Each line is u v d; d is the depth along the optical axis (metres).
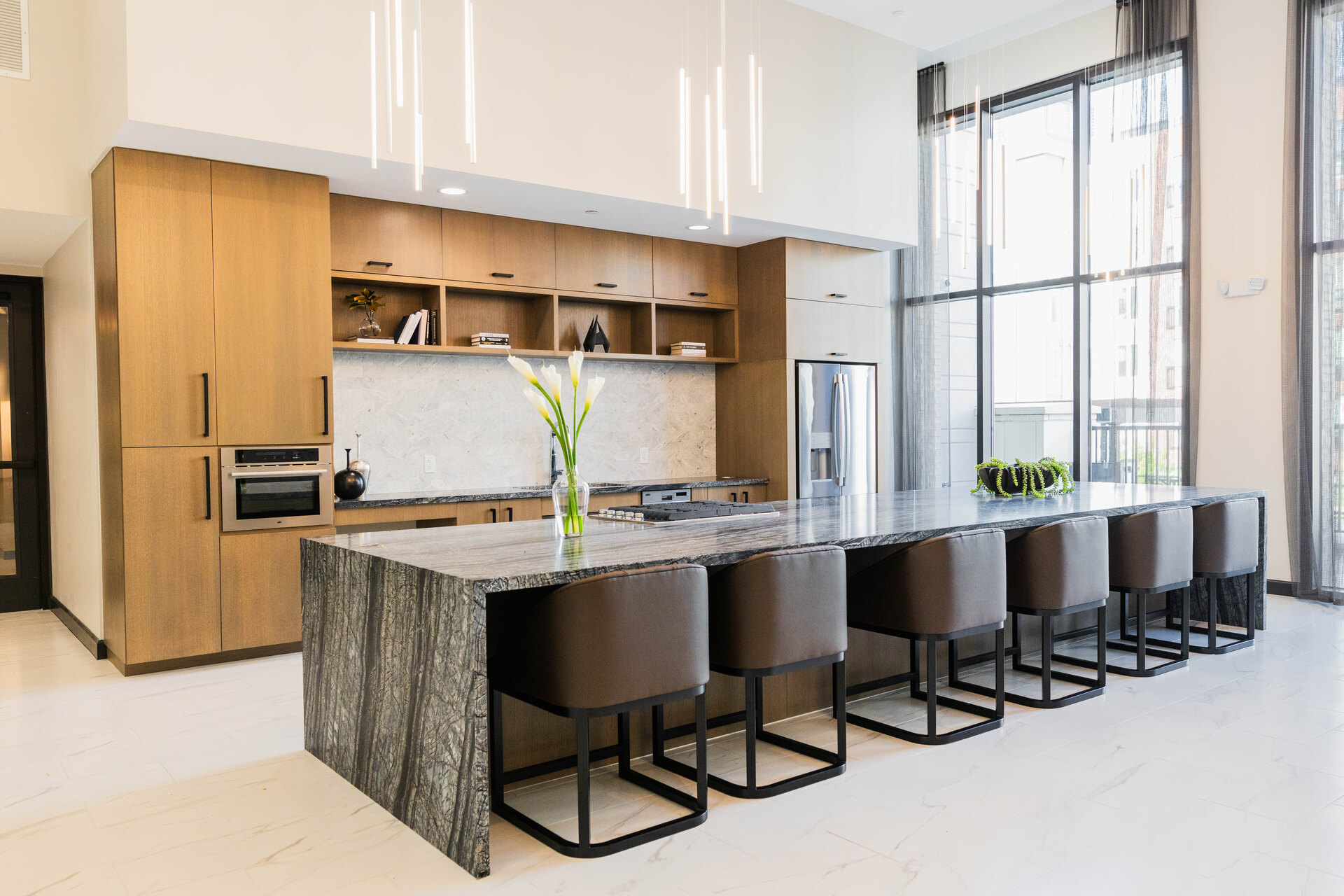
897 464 7.93
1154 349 6.36
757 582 2.76
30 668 4.50
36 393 6.05
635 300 6.33
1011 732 3.42
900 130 6.78
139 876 2.38
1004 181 4.66
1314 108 5.64
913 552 3.21
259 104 4.12
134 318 4.26
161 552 4.37
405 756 2.67
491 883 2.31
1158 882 2.26
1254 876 2.29
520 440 6.17
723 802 2.81
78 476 5.12
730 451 7.04
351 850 2.52
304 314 4.71
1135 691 3.95
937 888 2.24
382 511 5.07
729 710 3.43
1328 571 5.68
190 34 3.96
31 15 4.58
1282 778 2.93
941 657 4.10
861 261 7.02
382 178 4.79
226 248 4.49
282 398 4.66
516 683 2.58
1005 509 4.11
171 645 4.41
